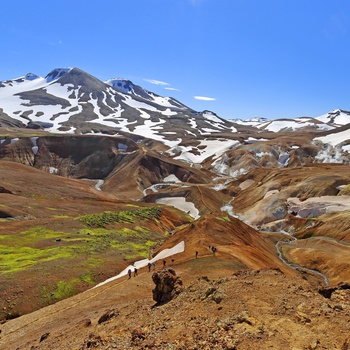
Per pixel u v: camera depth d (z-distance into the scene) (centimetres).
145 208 8388
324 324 1316
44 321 2814
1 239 5172
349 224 6969
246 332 1287
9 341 2508
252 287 1748
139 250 5297
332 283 5006
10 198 7394
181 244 4834
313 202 8469
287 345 1191
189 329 1407
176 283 2117
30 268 4009
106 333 1709
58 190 9400
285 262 5962
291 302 1534
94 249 4969
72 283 3834
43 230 5784
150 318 1752
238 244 4944
